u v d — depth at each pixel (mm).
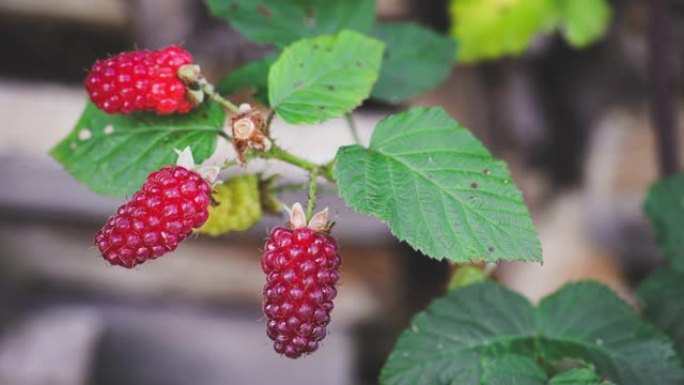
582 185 972
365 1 665
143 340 962
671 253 671
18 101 900
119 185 607
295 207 571
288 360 960
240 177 614
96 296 974
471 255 571
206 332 963
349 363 961
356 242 939
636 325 621
